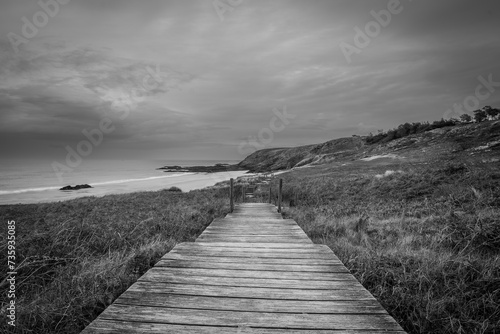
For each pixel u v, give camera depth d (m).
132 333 2.20
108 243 6.21
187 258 4.07
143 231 7.39
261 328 2.30
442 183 14.92
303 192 18.50
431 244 5.69
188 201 15.91
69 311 3.09
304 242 5.76
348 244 5.74
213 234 6.55
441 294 3.60
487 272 4.03
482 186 12.65
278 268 3.67
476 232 5.88
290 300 2.78
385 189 15.98
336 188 18.39
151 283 3.15
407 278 3.91
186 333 2.21
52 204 15.99
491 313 3.27
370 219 9.01
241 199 18.83
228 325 2.33
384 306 3.40
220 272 3.52
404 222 8.26
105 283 3.79
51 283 4.10
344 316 2.49
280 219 8.82
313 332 2.25
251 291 2.97
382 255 4.78
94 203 15.60
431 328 3.09
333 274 3.47
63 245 5.49
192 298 2.80
